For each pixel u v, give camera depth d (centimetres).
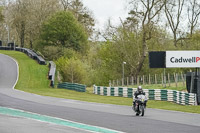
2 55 12169
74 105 4453
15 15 14488
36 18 14050
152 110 4069
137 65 10075
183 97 5116
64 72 9456
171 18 10656
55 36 13212
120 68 10850
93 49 14662
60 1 14788
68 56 12119
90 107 4200
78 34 13575
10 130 2250
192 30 10725
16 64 10388
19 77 8744
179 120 2952
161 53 5578
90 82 11175
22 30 14938
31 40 14962
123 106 4556
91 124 2620
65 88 8194
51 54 12594
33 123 2642
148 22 9525
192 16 10744
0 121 2717
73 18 13538
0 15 17125
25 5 14488
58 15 13325
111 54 10794
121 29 10519
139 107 3341
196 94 5181
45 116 3122
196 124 2686
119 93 6788
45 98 5588
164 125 2602
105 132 2236
